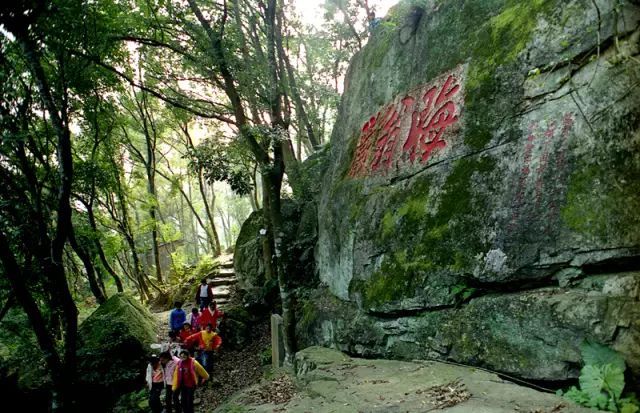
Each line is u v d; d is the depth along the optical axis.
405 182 6.55
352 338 6.68
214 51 8.78
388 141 7.29
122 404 8.45
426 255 5.57
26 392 8.73
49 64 7.99
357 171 8.15
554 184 4.25
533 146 4.56
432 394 4.08
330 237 8.72
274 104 8.98
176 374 6.74
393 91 7.60
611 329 3.51
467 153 5.46
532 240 4.33
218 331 11.21
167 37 10.36
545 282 4.34
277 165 8.92
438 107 6.20
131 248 17.14
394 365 5.41
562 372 3.80
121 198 16.09
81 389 8.87
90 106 10.96
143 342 10.04
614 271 3.81
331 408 4.45
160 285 18.89
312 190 12.72
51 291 8.25
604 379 3.27
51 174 9.02
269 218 12.48
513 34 5.22
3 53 6.96
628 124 3.78
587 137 4.05
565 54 4.39
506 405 3.51
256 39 10.44
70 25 6.88
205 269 17.80
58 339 9.82
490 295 4.76
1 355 9.90
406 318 5.77
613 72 3.94
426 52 6.87
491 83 5.30
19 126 7.39
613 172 3.81
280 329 9.01
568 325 3.81
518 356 4.20
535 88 4.70
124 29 8.98
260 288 12.55
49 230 9.69
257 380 8.91
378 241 6.61
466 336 4.79
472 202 5.12
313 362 6.46
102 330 9.92
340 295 7.94
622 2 3.88
